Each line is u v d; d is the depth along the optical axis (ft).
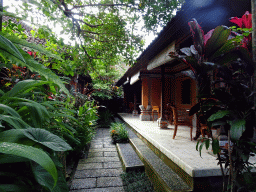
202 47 4.67
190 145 10.59
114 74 39.78
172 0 7.68
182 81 23.45
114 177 10.17
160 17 8.30
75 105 15.78
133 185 8.96
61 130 6.74
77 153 13.03
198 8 7.34
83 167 11.69
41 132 2.60
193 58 4.60
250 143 3.90
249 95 4.01
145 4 8.30
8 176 2.47
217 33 4.14
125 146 16.10
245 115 4.09
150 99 26.23
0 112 3.18
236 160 4.41
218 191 6.53
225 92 4.34
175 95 25.72
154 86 26.25
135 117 33.40
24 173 2.74
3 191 2.06
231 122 3.95
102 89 36.94
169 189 6.70
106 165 12.08
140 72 24.82
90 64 13.37
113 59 14.07
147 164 10.21
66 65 8.28
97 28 11.91
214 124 4.32
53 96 9.10
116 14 10.96
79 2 10.39
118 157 13.87
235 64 4.77
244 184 4.29
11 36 3.25
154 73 25.16
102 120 34.91
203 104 4.70
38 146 2.48
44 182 2.52
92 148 16.62
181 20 8.66
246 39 4.53
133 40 11.30
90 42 13.24
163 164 9.74
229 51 4.49
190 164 7.04
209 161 7.45
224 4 7.03
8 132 2.29
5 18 15.39
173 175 8.11
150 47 13.61
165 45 12.32
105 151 15.58
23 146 1.68
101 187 8.98
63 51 10.47
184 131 16.37
